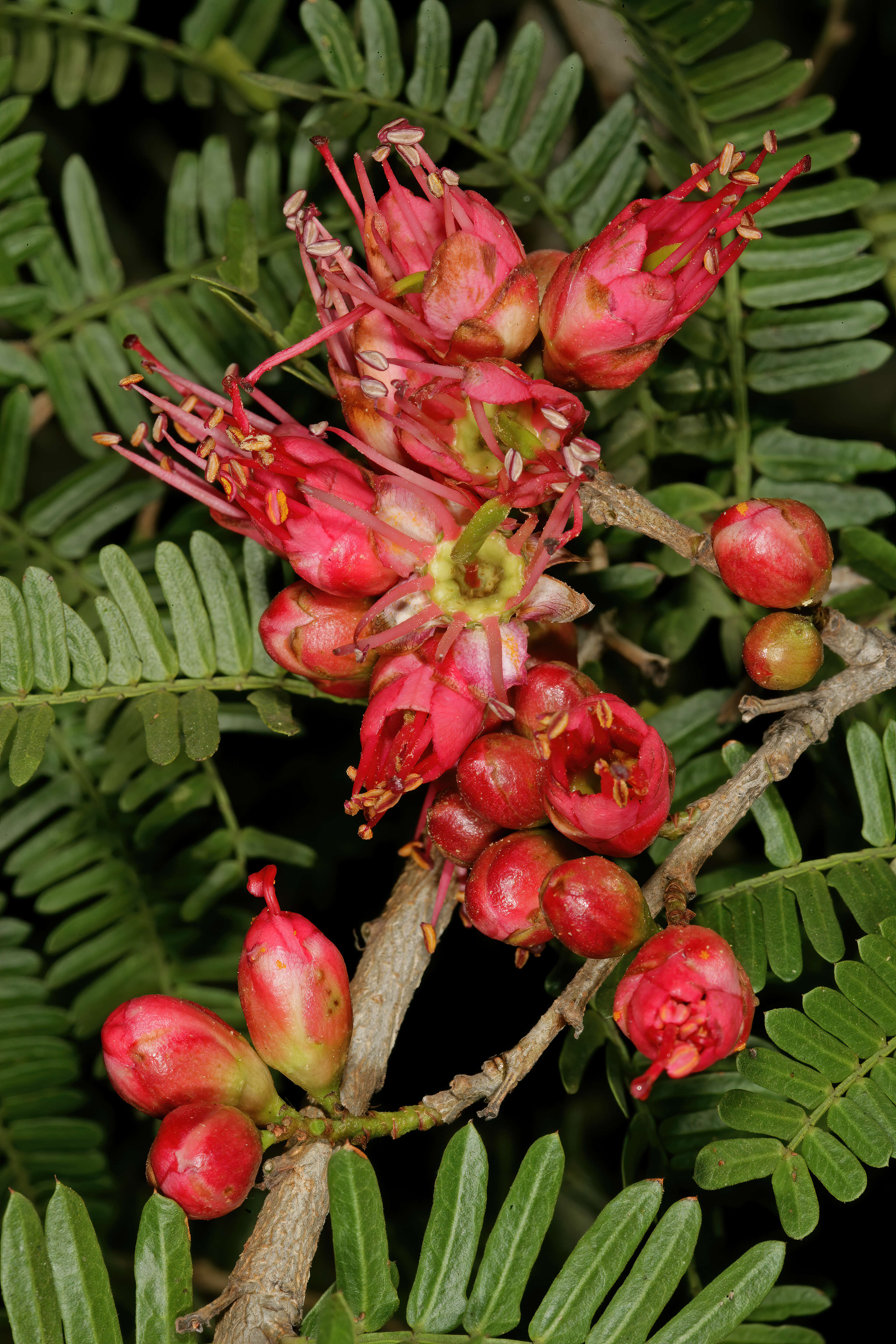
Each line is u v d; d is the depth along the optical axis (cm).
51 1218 31
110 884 38
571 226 38
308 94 38
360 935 40
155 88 40
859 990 33
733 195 32
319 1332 30
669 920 32
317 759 40
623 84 40
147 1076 32
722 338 38
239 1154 31
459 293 32
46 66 40
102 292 39
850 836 37
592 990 32
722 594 38
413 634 33
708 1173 32
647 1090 31
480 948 40
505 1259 31
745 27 42
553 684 33
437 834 33
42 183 43
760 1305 34
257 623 35
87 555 39
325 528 33
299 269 39
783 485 38
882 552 36
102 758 39
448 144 38
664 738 37
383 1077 33
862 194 38
